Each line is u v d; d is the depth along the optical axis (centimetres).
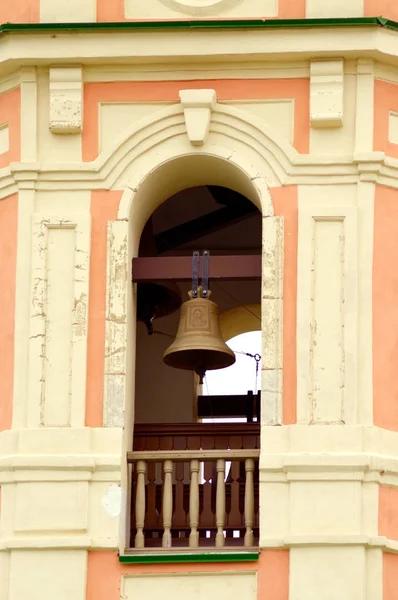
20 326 2972
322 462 2880
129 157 3019
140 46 3030
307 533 2859
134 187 3008
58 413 2936
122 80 3044
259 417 3278
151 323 3291
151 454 2953
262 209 2988
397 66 3038
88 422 2933
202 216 3453
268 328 2947
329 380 2925
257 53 3017
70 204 3009
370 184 2989
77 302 2973
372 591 2844
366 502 2872
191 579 2866
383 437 2905
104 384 2945
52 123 3028
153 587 2866
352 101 3019
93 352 2958
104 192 3011
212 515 2995
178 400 3353
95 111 3038
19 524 2889
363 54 3019
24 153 3030
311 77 3020
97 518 2892
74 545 2873
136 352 3362
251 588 2856
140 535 2939
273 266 2967
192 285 3059
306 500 2872
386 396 2928
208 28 3023
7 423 2947
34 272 2986
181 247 3488
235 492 3006
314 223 2977
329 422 2908
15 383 2953
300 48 3014
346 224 2975
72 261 2989
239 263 3034
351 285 2956
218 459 2953
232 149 3012
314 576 2845
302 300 2952
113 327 2966
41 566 2872
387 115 3022
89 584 2869
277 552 2864
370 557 2855
